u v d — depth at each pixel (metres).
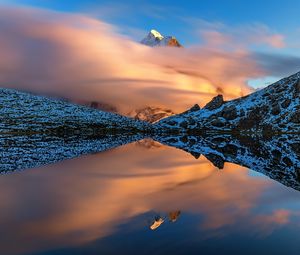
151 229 20.23
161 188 33.75
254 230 20.11
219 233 19.55
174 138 170.25
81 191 31.41
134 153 74.75
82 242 18.14
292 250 17.08
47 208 25.09
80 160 57.62
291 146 108.12
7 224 21.22
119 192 31.25
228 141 145.12
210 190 32.97
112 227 20.55
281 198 29.33
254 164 57.28
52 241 18.28
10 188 32.34
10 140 111.25
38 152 71.31
